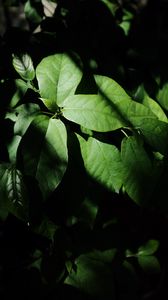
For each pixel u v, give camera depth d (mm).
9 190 553
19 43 688
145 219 784
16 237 721
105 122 536
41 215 590
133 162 543
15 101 596
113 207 716
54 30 724
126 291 704
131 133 575
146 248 726
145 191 546
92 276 645
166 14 917
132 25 783
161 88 656
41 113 563
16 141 600
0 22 2422
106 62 699
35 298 655
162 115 591
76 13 751
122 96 564
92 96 545
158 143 549
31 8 793
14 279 677
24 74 583
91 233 681
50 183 527
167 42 770
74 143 560
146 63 727
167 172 570
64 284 648
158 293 1157
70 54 571
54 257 654
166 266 1116
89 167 564
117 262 709
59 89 559
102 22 751
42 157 526
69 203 586
